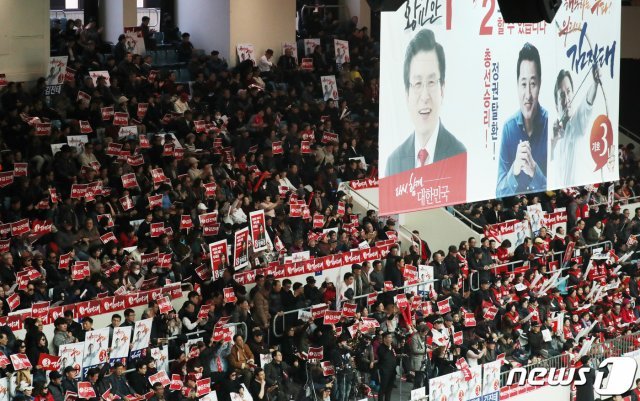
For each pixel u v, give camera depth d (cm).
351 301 4303
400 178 2572
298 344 3991
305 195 4809
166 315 3694
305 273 4328
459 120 2709
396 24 2539
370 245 4700
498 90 2797
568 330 4938
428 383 4047
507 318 4612
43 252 3847
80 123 4581
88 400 3381
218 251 3978
